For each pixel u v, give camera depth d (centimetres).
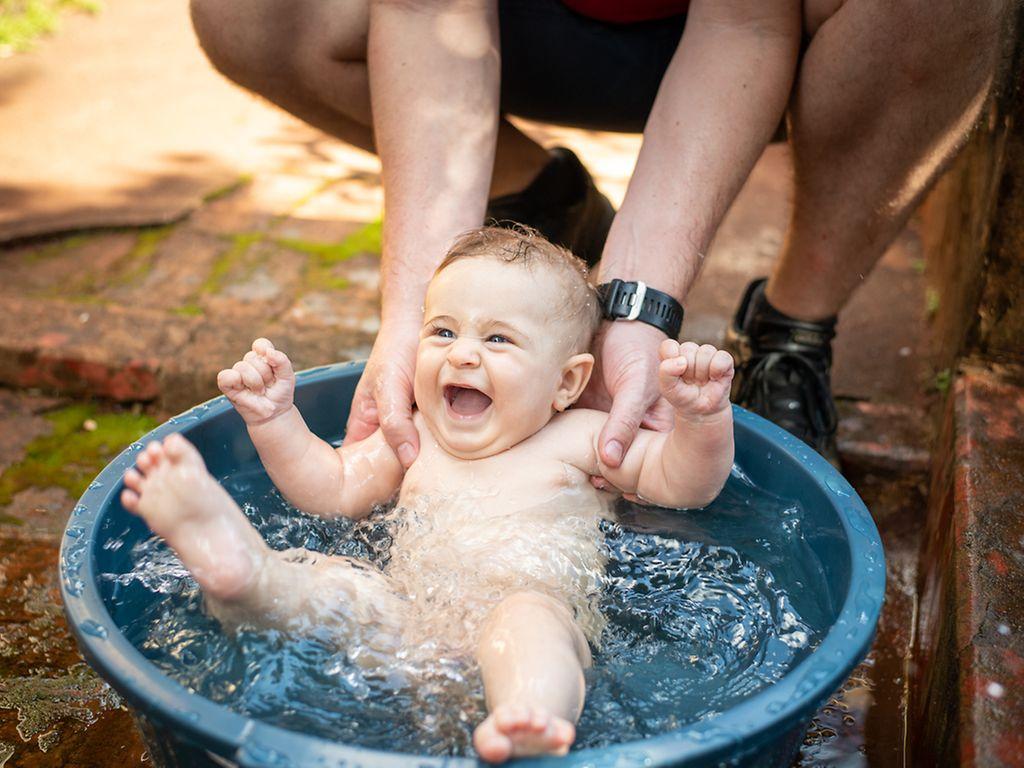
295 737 108
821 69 178
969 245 219
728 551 161
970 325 205
